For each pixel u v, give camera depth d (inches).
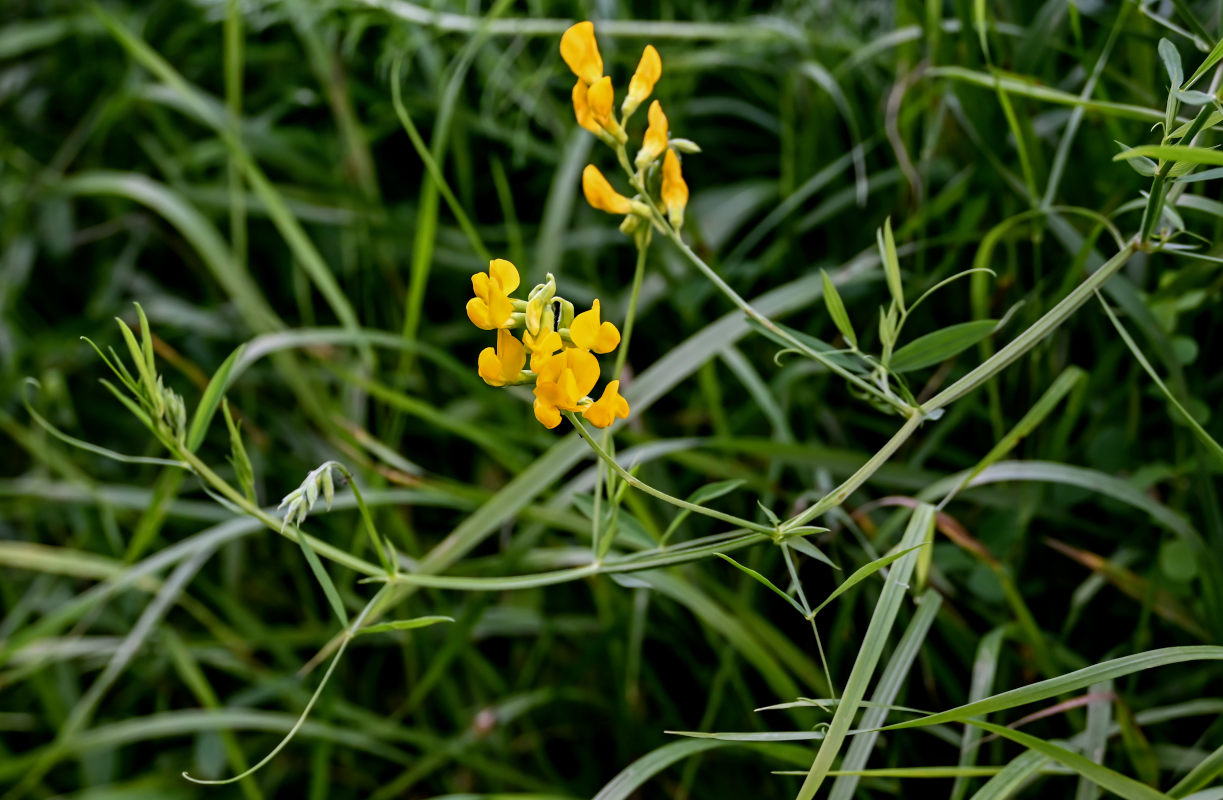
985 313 34.7
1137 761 32.7
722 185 41.7
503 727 36.9
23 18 50.9
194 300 47.8
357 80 44.0
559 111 41.7
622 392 35.3
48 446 43.3
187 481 42.1
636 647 35.6
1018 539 34.3
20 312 47.4
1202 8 34.6
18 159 47.7
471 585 31.5
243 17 42.0
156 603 36.4
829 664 34.3
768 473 36.2
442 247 42.6
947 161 37.0
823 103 38.4
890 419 36.5
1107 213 34.8
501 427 38.3
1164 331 33.4
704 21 41.2
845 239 38.4
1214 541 33.1
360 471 38.0
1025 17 36.5
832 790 31.2
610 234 39.9
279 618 40.4
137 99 46.3
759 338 38.0
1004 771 31.0
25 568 43.0
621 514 32.1
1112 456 34.5
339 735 35.8
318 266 36.9
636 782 31.8
